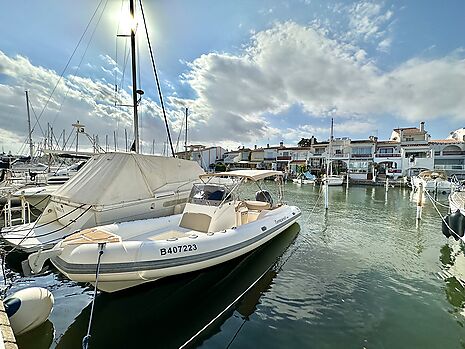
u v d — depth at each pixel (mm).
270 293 4672
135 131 9273
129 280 3961
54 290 4547
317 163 38500
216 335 3521
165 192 7492
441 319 3898
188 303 4328
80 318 3814
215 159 49875
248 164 45125
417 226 9703
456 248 7129
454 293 4660
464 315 4004
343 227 9523
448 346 3336
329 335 3533
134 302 4242
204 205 6039
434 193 20172
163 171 7891
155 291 4402
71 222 5668
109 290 4074
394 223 10219
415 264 5996
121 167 6660
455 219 6391
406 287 4891
